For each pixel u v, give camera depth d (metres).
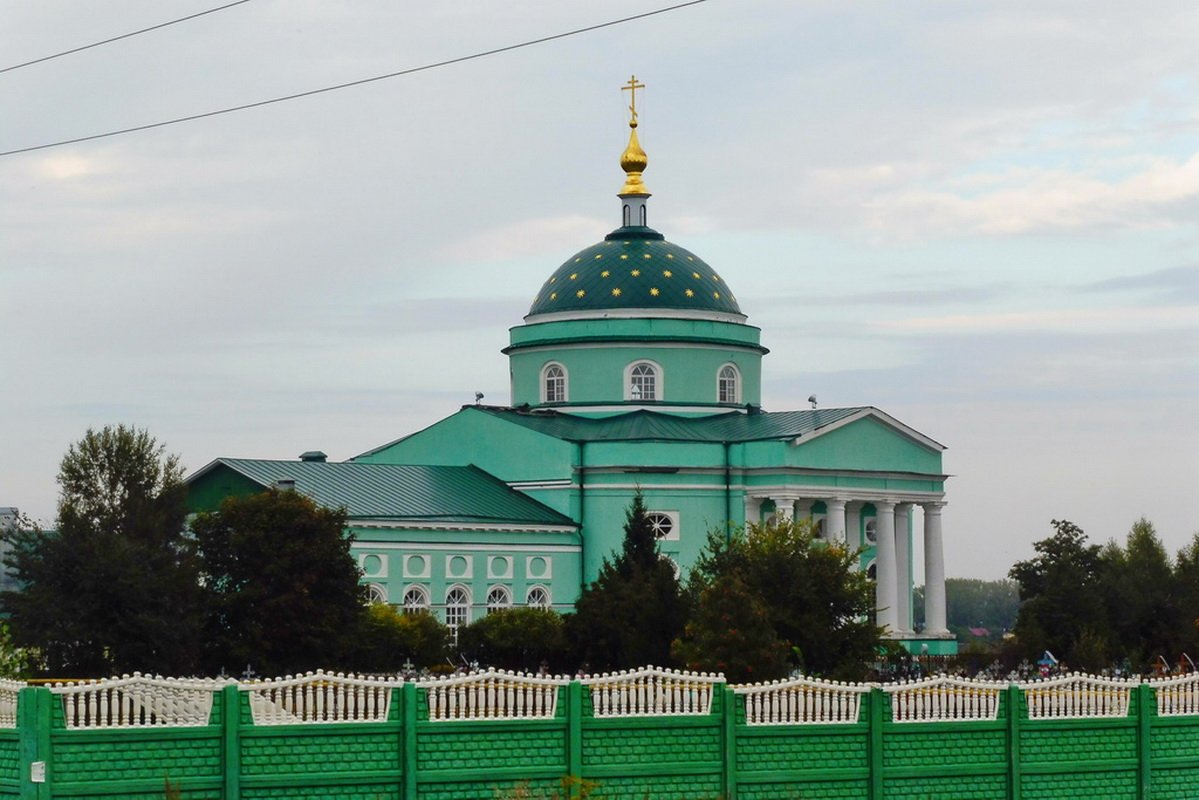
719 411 117.19
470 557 102.62
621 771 40.22
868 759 42.53
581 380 116.38
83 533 74.50
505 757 39.41
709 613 67.56
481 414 113.25
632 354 115.81
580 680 40.22
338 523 80.69
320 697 38.16
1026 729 44.28
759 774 41.47
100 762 36.00
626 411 115.50
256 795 37.25
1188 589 104.88
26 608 73.12
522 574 105.00
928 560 118.06
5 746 36.41
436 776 38.69
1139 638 101.75
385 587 98.81
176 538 80.31
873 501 113.75
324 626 78.38
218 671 77.06
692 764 40.88
